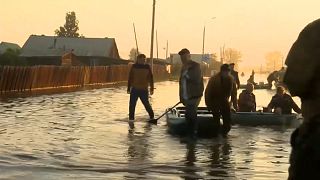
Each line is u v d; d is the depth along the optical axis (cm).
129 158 833
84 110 1812
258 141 1083
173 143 1023
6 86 2817
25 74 3009
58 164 761
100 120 1472
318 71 172
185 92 1163
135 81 1477
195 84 1157
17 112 1634
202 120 1179
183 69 1175
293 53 179
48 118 1482
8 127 1228
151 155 868
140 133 1178
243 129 1320
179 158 842
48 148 913
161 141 1050
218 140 1087
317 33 175
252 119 1405
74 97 2558
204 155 880
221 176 701
